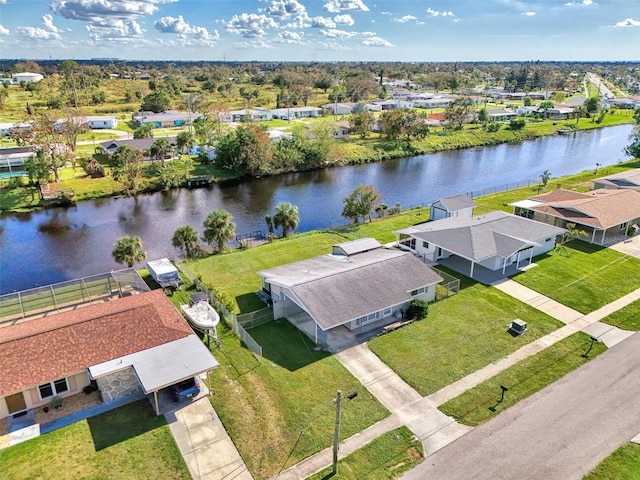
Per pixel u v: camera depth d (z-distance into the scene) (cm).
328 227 5781
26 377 2366
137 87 18388
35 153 7506
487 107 16425
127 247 4003
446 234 4228
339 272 3359
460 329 3173
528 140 12300
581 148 11069
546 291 3709
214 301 3447
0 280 4509
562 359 2841
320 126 10125
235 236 5184
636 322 3262
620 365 2770
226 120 12719
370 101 17538
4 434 2248
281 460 2119
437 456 2131
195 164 8550
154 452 2147
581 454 2130
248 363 2803
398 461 2108
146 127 9975
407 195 7275
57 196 6706
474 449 2167
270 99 17375
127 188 7244
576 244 4700
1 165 7600
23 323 2892
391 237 5006
